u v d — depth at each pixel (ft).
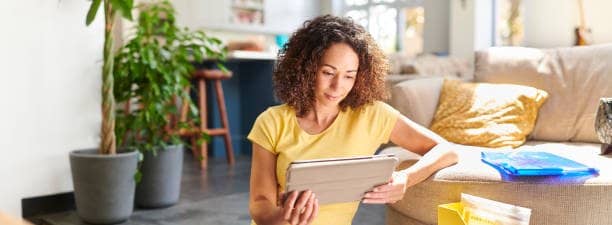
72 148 8.93
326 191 3.56
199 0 18.15
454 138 7.32
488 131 7.12
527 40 16.93
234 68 16.21
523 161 5.01
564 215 4.68
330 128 4.17
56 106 8.69
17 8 8.15
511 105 7.42
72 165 8.03
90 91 9.11
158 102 8.84
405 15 20.85
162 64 8.82
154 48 8.89
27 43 8.29
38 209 8.60
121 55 8.71
